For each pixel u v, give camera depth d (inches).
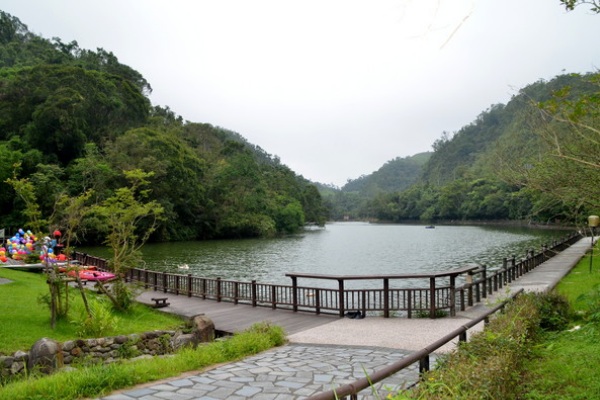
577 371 233.5
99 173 1726.1
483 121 6540.4
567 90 142.2
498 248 1720.0
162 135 2182.6
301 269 1220.5
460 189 4345.5
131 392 226.8
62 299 479.8
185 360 280.2
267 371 265.7
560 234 2417.6
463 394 140.5
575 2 153.7
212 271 1174.3
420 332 373.4
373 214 6358.3
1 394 214.1
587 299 393.4
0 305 438.9
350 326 409.1
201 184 2455.7
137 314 494.3
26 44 3430.1
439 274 424.8
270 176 3966.5
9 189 1662.2
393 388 225.1
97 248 1665.8
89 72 2148.1
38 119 1817.2
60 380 228.8
